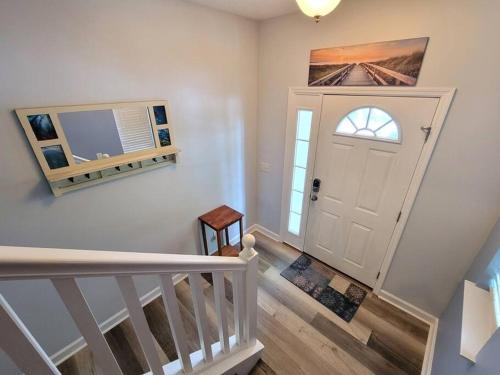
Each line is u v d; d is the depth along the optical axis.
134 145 1.72
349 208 2.26
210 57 2.00
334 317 2.09
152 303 2.24
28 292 1.53
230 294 2.32
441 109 1.52
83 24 1.32
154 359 0.88
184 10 1.72
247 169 2.82
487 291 1.38
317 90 2.08
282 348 1.83
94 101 1.47
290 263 2.73
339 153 2.15
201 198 2.40
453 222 1.69
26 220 1.38
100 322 1.96
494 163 1.43
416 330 1.98
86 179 1.55
